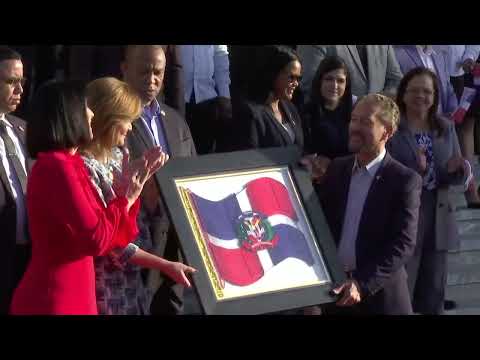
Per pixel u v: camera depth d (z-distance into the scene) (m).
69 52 31.53
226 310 20.88
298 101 34.31
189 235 21.09
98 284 21.45
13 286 23.77
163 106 26.09
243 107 29.00
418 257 30.05
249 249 21.45
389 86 36.66
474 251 37.16
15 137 24.56
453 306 35.19
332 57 30.44
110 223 19.67
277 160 22.27
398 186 23.70
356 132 23.83
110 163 21.53
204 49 34.12
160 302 24.78
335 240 24.03
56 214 19.33
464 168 30.12
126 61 25.44
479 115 40.59
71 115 19.75
